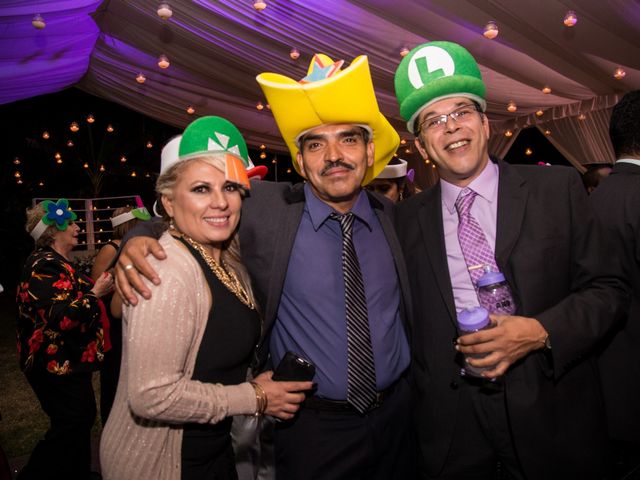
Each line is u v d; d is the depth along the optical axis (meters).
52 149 11.66
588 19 4.48
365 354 1.57
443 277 1.53
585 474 1.43
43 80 6.52
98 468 2.83
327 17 4.84
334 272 1.62
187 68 7.08
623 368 1.64
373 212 1.75
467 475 1.55
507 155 10.35
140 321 1.11
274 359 1.67
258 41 5.60
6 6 4.33
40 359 2.37
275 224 1.61
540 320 1.32
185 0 5.02
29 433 3.40
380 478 1.65
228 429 1.36
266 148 10.81
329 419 1.58
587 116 7.59
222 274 1.32
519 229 1.43
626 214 1.61
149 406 1.09
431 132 1.49
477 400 1.49
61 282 2.40
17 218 10.90
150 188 12.98
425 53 1.48
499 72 5.99
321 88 1.46
